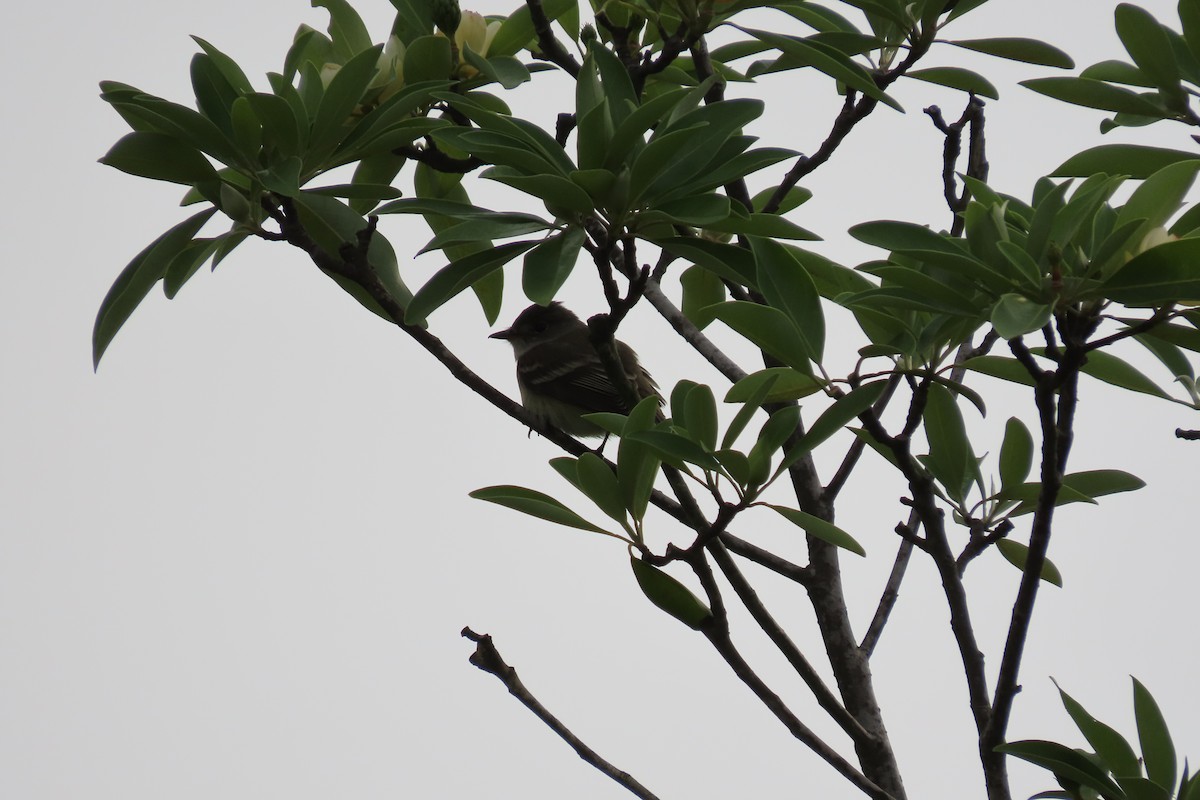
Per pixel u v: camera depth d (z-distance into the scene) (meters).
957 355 7.11
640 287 5.82
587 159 5.74
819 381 6.10
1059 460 5.48
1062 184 4.99
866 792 6.05
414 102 6.41
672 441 5.75
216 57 6.57
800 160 7.74
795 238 6.13
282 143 6.30
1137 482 6.82
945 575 6.28
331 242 7.25
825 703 6.36
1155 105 6.84
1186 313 5.03
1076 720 6.06
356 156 6.59
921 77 7.52
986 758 6.05
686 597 6.11
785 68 8.23
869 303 5.49
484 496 6.11
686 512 6.13
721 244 6.13
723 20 7.17
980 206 5.23
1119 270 4.86
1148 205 5.25
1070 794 6.04
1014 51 7.32
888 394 7.60
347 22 7.61
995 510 6.82
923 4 7.32
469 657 6.14
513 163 5.70
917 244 5.38
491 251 6.05
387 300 6.66
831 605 7.36
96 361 6.45
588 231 5.84
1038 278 4.93
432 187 8.30
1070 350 5.13
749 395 6.22
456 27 7.43
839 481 7.64
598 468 6.04
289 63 6.48
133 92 6.00
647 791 5.86
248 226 6.57
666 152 5.47
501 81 7.16
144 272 6.38
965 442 6.83
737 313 5.91
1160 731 5.95
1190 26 6.54
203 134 6.15
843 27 7.73
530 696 6.03
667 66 7.57
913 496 6.25
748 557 7.41
